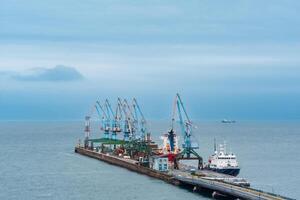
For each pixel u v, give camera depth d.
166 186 192.25
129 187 191.00
